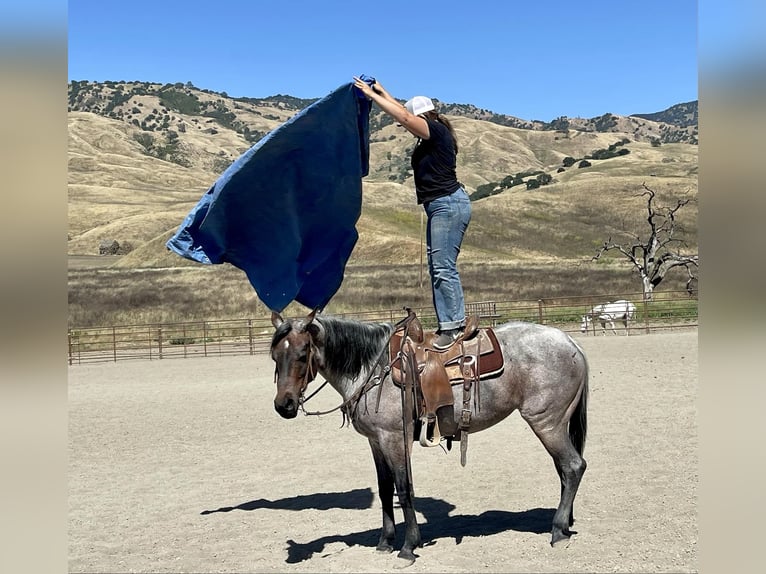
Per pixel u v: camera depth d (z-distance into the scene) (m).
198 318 37.59
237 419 13.22
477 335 5.77
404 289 44.25
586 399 5.93
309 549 6.05
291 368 5.19
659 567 5.13
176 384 18.45
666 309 29.20
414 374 5.45
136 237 97.12
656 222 79.00
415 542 5.55
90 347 30.42
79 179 157.38
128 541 6.50
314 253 6.16
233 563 5.77
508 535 6.08
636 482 7.56
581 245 74.12
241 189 5.70
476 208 90.19
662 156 159.25
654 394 13.18
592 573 5.09
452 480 8.20
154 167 185.38
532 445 9.81
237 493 8.16
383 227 73.56
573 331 27.34
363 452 10.06
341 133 5.68
